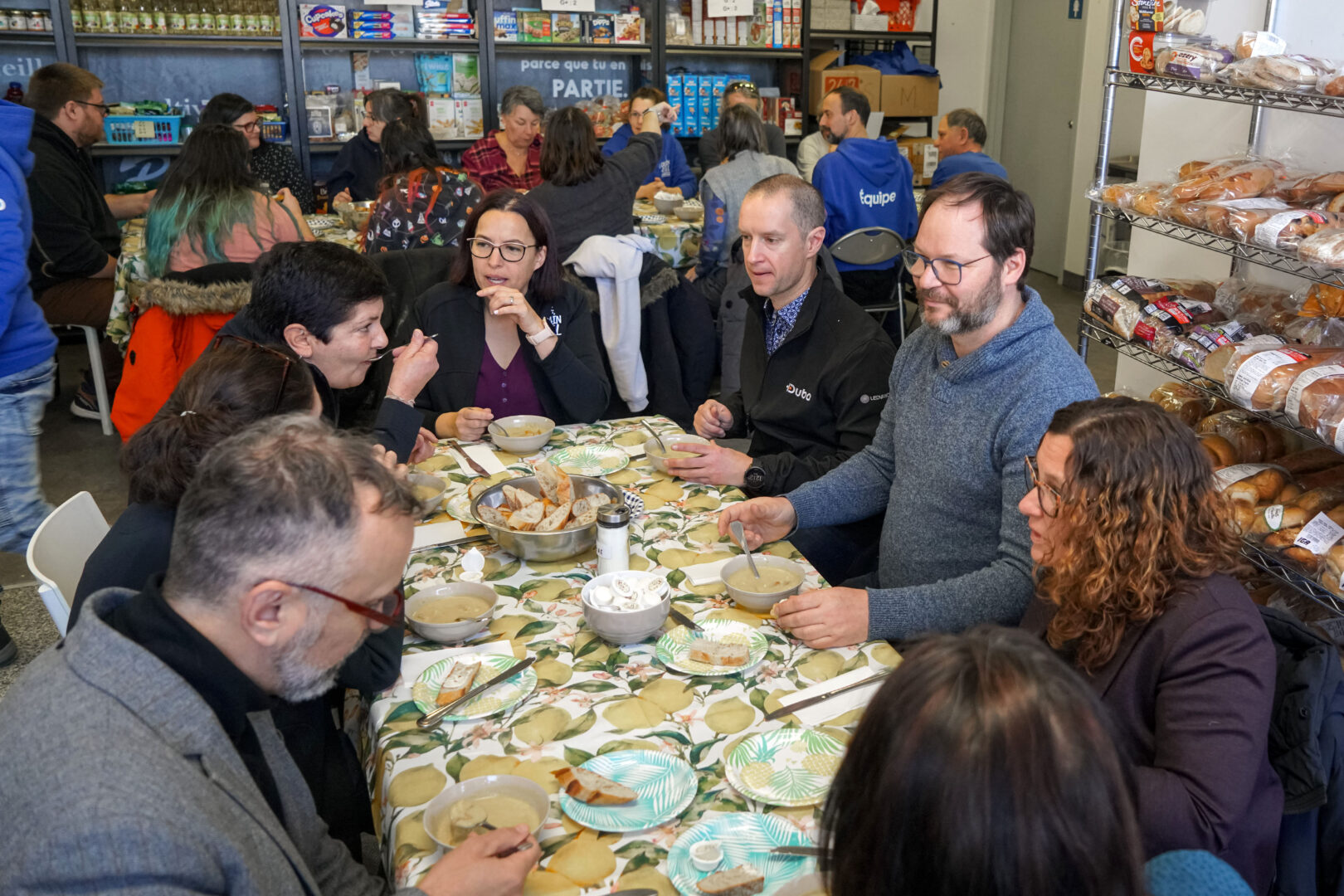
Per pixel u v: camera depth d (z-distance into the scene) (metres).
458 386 2.46
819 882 0.94
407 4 5.44
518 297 2.32
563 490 1.74
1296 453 2.12
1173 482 1.16
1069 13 6.29
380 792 1.18
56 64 4.00
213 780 0.89
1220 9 2.41
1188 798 1.07
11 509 2.61
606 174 3.88
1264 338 2.00
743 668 1.36
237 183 3.36
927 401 1.81
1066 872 0.60
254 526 0.90
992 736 0.61
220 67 5.45
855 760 0.67
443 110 5.66
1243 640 1.12
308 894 0.96
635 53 5.96
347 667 1.26
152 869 0.78
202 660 0.92
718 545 1.75
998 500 1.72
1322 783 1.15
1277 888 1.20
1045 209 6.82
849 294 4.45
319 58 5.60
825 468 2.20
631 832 1.07
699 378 3.79
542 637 1.45
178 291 2.95
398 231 3.69
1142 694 1.19
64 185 3.89
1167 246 2.66
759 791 1.11
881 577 1.94
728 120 4.38
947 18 6.85
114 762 0.82
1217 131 2.47
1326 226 1.82
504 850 1.00
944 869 0.61
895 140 6.54
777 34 6.13
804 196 2.23
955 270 1.65
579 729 1.24
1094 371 5.14
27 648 2.72
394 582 1.01
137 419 3.10
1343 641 1.84
